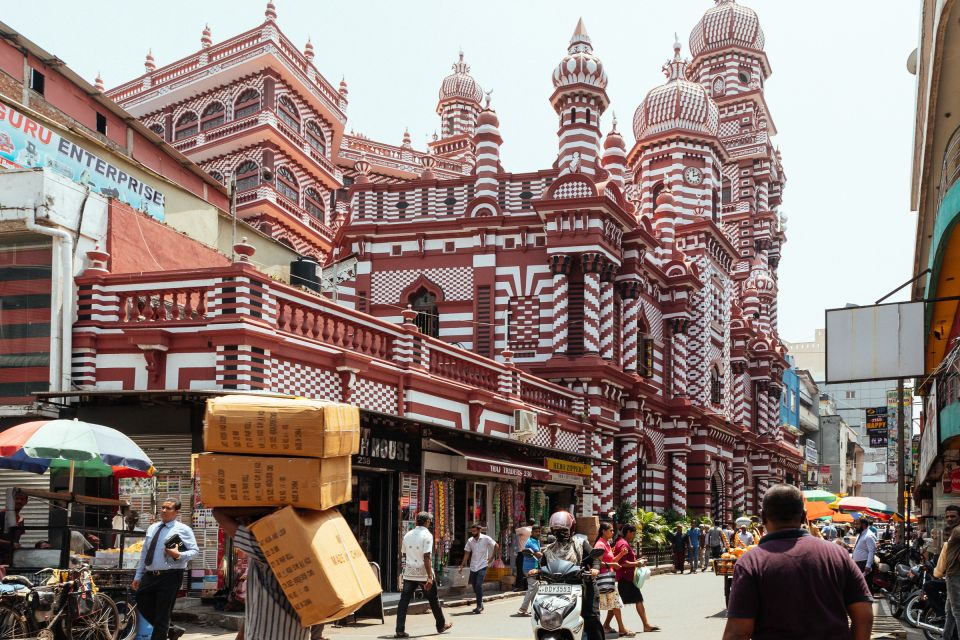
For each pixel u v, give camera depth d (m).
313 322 19.12
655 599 21.30
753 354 53.06
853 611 4.96
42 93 23.17
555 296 31.95
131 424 16.36
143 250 20.20
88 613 11.28
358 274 34.06
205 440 6.16
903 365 15.90
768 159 63.44
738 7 66.06
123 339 17.36
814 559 4.95
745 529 18.06
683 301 39.66
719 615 17.61
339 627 15.10
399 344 21.41
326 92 42.12
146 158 26.97
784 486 5.25
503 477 24.80
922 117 18.08
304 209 40.84
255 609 6.26
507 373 25.95
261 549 6.09
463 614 17.56
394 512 19.58
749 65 66.06
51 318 17.23
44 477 16.52
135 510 16.05
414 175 52.62
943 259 17.12
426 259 33.66
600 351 32.41
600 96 33.94
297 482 6.08
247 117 37.84
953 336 19.55
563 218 31.77
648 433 37.16
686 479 41.50
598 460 28.89
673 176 43.97
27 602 10.57
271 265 29.42
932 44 14.70
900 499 28.91
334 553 6.20
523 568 20.78
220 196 30.36
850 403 107.12
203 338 17.05
